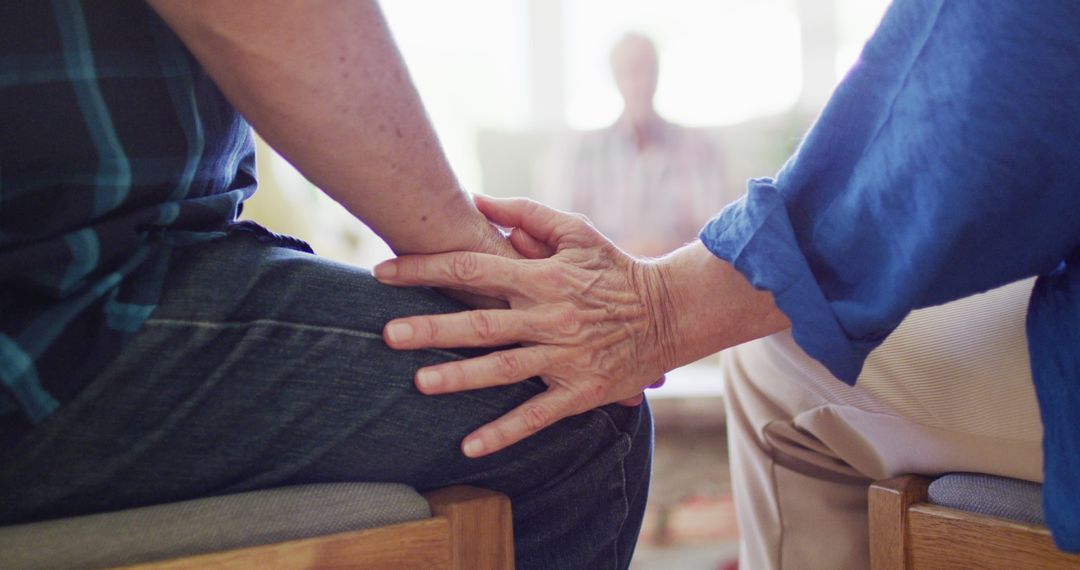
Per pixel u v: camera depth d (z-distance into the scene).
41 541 0.56
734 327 0.81
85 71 0.58
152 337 0.62
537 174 3.86
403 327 0.70
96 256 0.60
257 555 0.59
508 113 4.71
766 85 4.58
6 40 0.56
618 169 3.76
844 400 0.89
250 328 0.66
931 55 0.67
